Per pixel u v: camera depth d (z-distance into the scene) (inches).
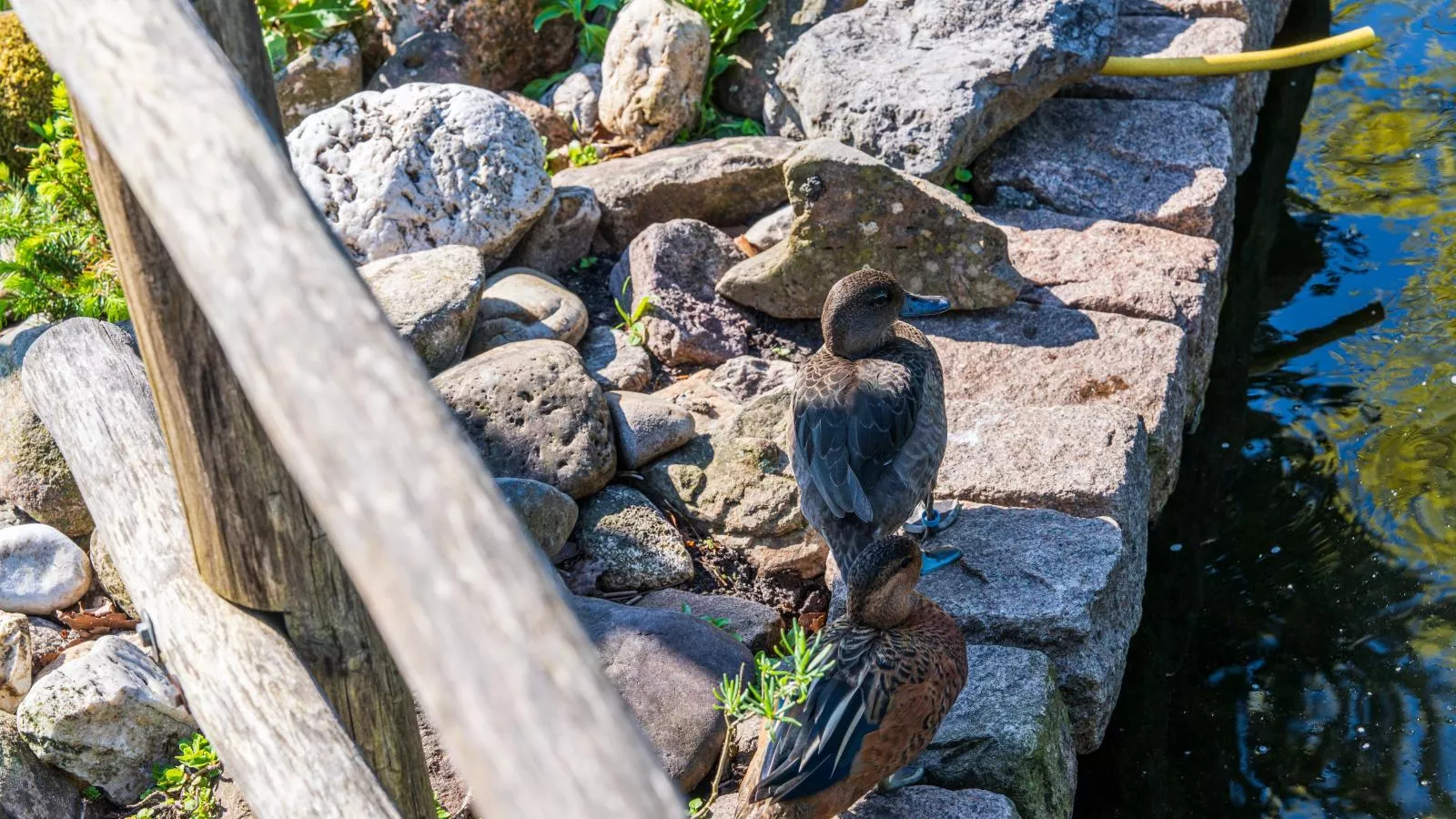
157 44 126.6
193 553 204.8
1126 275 491.2
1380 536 449.7
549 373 415.8
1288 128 674.2
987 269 468.8
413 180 482.6
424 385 106.3
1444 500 458.3
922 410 366.3
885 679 283.1
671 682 325.4
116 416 256.5
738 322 482.0
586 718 91.7
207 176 116.9
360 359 105.9
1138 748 390.3
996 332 473.1
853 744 274.2
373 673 199.0
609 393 436.1
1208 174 536.1
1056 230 520.1
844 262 469.4
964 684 307.9
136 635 372.8
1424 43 720.3
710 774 320.5
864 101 526.0
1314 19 746.2
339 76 571.5
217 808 314.2
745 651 343.6
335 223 478.9
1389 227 601.6
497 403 410.0
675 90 547.2
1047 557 372.5
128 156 122.3
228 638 192.5
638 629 338.6
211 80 124.9
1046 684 335.9
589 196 512.1
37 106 570.9
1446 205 609.6
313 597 191.0
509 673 92.7
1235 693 405.1
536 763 90.1
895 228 465.4
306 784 172.7
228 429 180.2
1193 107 569.3
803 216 462.3
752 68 582.2
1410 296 560.1
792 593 394.0
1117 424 414.3
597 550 393.1
